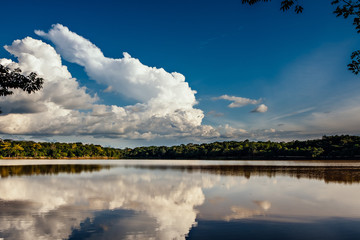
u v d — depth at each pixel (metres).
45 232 13.05
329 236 12.41
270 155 154.25
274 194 23.78
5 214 16.36
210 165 83.69
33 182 33.28
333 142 142.62
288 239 12.08
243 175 43.22
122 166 78.25
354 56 10.58
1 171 53.00
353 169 57.12
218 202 20.25
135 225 14.24
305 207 18.38
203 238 12.30
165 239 12.22
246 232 13.02
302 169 58.06
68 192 24.92
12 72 12.51
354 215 16.16
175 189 26.94
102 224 14.38
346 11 9.80
